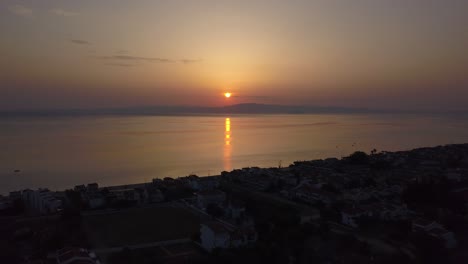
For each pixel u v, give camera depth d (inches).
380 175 5078.7
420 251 2672.2
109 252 2699.3
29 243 2842.0
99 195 4131.4
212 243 2719.0
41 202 3919.8
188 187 4677.7
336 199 3937.0
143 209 3929.6
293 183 4872.0
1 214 3686.0
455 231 3065.9
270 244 2669.8
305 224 3166.8
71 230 3110.2
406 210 3506.4
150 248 2790.4
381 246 2805.1
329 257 2620.6
